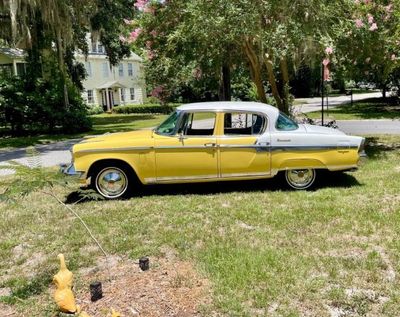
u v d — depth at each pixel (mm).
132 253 4324
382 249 4180
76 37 21578
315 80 39031
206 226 5051
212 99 29375
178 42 9469
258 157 6363
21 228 5332
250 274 3682
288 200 6008
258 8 7805
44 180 3705
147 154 6316
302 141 6363
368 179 7078
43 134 17719
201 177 6402
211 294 3375
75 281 3709
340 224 4918
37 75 17750
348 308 3145
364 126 15812
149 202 6219
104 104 38219
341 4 8445
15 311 3348
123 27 20328
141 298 3322
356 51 9391
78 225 5309
